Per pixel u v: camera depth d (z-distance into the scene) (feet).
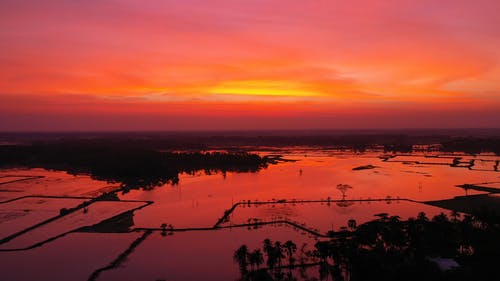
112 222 418.92
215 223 407.03
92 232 384.27
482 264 266.98
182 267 296.10
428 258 277.23
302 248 323.57
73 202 523.29
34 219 433.89
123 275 283.79
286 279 272.10
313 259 303.07
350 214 439.22
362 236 306.76
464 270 252.01
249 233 372.99
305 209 465.88
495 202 497.05
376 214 438.40
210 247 336.49
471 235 312.71
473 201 504.43
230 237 362.33
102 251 330.75
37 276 283.38
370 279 256.32
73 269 295.28
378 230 315.37
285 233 370.94
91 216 444.55
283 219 419.33
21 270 294.25
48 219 430.20
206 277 279.08
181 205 497.46
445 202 499.92
